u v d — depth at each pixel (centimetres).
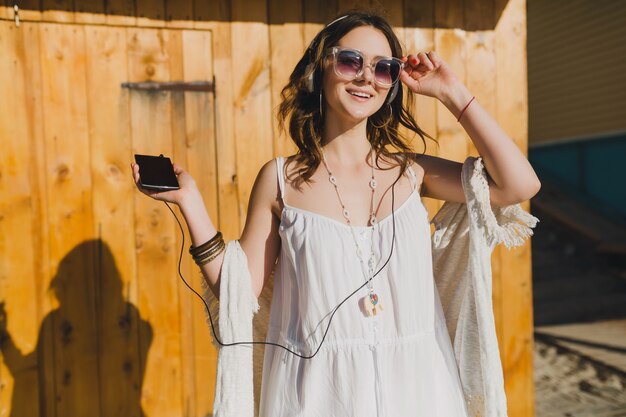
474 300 166
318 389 149
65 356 283
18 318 275
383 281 151
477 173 154
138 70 287
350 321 148
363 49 154
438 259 178
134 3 285
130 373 291
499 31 330
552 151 996
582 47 903
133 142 287
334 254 150
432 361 154
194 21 293
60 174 279
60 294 281
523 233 158
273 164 165
